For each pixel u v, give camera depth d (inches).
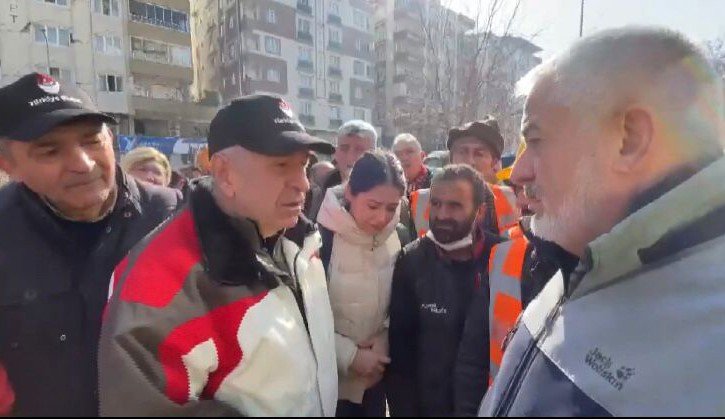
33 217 58.5
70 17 800.3
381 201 74.8
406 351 75.6
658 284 31.6
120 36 834.8
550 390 33.2
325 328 55.2
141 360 38.7
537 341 37.8
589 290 34.5
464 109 306.7
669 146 31.4
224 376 44.4
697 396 28.3
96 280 59.1
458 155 128.2
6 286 56.1
